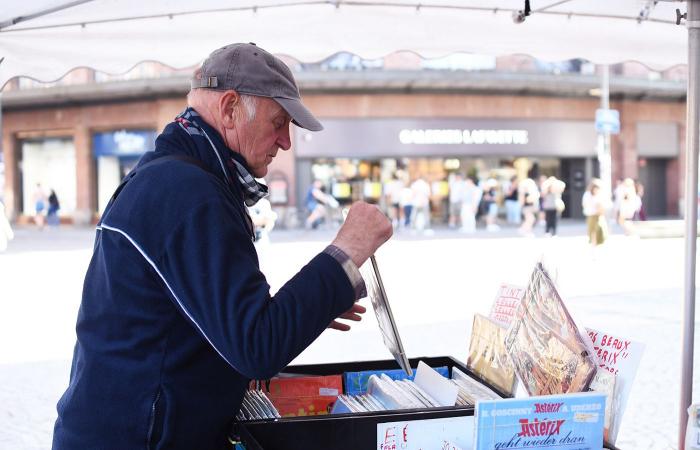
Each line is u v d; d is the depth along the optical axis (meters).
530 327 2.02
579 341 1.80
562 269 13.57
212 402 1.65
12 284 12.61
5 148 30.34
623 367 1.78
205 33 3.74
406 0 3.54
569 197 29.31
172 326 1.60
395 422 1.75
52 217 28.50
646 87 27.62
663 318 8.50
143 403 1.59
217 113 1.73
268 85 1.71
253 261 1.57
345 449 1.74
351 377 2.29
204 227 1.51
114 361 1.59
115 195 1.66
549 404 1.56
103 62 3.77
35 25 3.51
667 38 3.95
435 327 8.08
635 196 21.25
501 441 1.54
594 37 3.85
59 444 1.67
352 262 1.61
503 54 3.92
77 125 28.69
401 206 25.97
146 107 27.25
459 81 25.75
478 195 24.80
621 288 11.09
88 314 1.64
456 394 1.85
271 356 1.46
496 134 27.36
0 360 7.09
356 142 26.58
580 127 28.16
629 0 3.42
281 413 2.17
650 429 4.82
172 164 1.60
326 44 3.81
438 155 27.03
